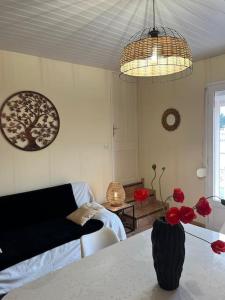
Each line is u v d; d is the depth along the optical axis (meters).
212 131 3.43
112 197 3.53
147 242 1.70
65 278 1.30
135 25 2.35
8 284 2.11
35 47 2.87
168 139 4.02
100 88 3.89
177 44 1.50
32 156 3.20
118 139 4.20
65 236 2.56
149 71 1.85
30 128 3.15
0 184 2.94
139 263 1.43
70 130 3.55
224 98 3.35
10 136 2.99
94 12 2.08
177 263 1.15
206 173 3.52
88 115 3.76
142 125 4.44
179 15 2.17
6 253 2.21
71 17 2.16
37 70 3.20
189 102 3.68
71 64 3.53
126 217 3.69
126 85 4.27
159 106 4.12
